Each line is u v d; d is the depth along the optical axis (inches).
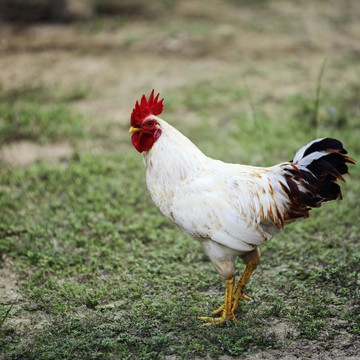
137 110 243.0
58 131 516.4
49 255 316.2
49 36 828.6
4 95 596.7
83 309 261.7
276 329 242.2
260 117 542.0
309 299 263.3
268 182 242.7
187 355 219.9
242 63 717.3
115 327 241.3
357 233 336.2
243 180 239.8
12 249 324.2
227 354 223.5
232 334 234.1
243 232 234.1
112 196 398.0
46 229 346.0
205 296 273.1
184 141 245.3
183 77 663.8
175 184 239.9
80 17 901.2
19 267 304.8
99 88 633.6
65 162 459.2
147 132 243.6
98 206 377.1
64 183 415.5
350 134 498.0
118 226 354.0
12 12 895.7
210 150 468.1
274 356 221.8
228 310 247.1
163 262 307.9
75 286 280.4
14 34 835.4
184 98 594.6
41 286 283.9
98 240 335.0
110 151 478.3
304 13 965.8
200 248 327.0
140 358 217.2
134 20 914.1
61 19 897.5
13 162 456.1
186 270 301.1
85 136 507.8
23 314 257.9
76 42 800.3
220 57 743.1
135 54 757.9
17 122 526.6
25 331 240.8
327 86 627.8
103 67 703.7
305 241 329.7
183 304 260.5
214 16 952.3
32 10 898.1
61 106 569.6
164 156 242.1
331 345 228.1
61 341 228.1
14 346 225.8
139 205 382.6
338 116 523.8
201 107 573.9
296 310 254.1
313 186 238.7
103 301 269.7
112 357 219.0
